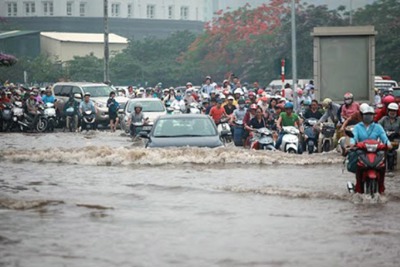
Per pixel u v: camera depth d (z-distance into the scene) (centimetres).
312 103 6000
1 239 2625
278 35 16150
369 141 3431
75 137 7862
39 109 9050
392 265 2320
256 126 5866
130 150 4884
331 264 2330
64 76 17938
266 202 3381
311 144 5459
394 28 14938
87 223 2897
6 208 3206
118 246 2533
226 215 3073
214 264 2322
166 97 9131
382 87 10544
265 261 2361
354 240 2639
